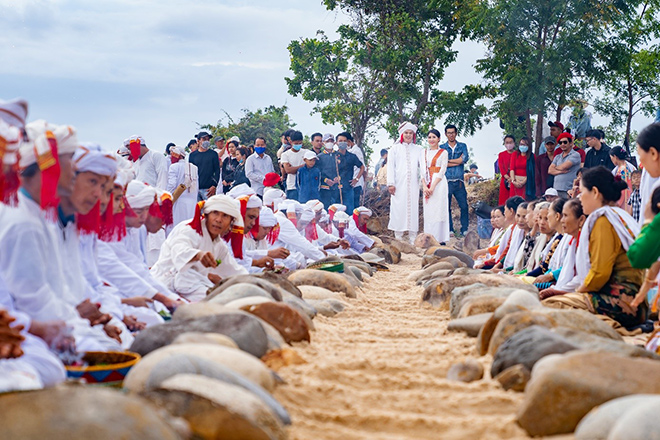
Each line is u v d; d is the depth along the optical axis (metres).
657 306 5.21
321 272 8.24
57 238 4.03
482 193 19.84
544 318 4.65
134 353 3.83
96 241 5.05
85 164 4.09
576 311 4.92
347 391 3.95
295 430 3.30
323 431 3.35
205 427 2.78
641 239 4.94
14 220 3.68
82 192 4.13
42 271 3.73
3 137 3.32
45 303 3.73
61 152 3.88
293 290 6.74
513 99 18.00
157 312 5.52
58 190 4.01
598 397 3.18
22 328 3.27
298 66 23.12
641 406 2.69
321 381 4.07
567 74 17.70
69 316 4.01
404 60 22.31
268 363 4.30
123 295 5.47
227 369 3.32
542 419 3.27
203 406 2.80
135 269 5.85
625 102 18.95
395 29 22.44
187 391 2.85
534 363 3.95
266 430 2.83
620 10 17.75
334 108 22.88
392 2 22.59
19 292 3.67
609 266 5.98
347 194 16.27
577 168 14.01
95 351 3.78
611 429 2.78
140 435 2.34
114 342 4.25
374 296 8.90
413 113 22.81
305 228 12.48
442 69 22.91
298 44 23.19
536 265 8.49
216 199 6.79
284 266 9.11
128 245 6.11
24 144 3.68
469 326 5.69
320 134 16.23
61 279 4.02
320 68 22.58
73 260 4.36
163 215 6.62
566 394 3.23
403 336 5.86
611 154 10.26
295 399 3.73
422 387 4.16
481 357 4.78
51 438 2.23
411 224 16.23
